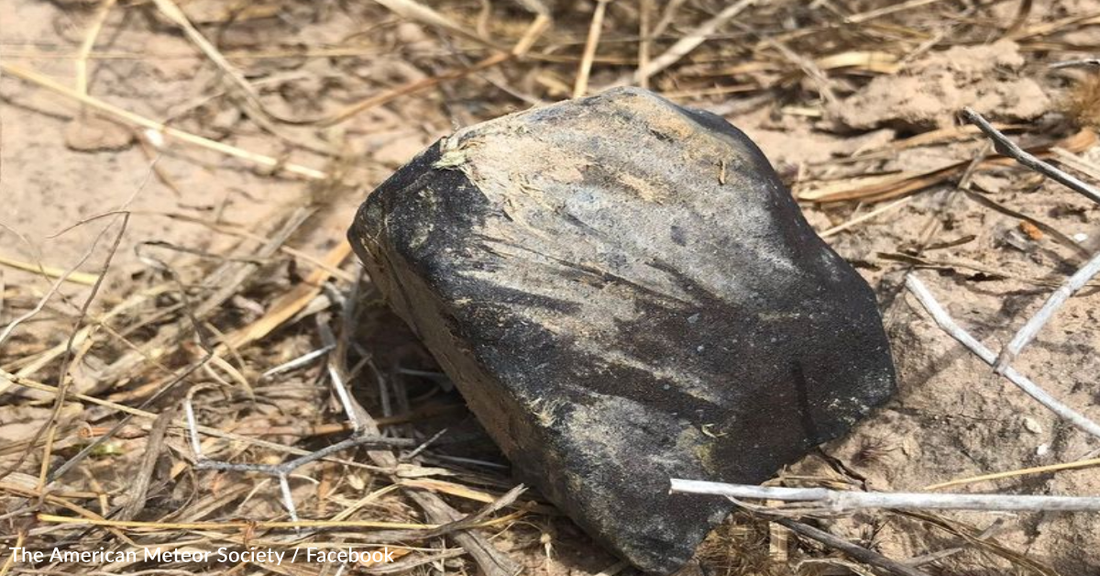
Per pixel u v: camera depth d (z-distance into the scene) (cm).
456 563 28
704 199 27
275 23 39
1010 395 28
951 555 27
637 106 27
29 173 35
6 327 31
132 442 30
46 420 31
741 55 39
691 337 27
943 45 37
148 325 32
